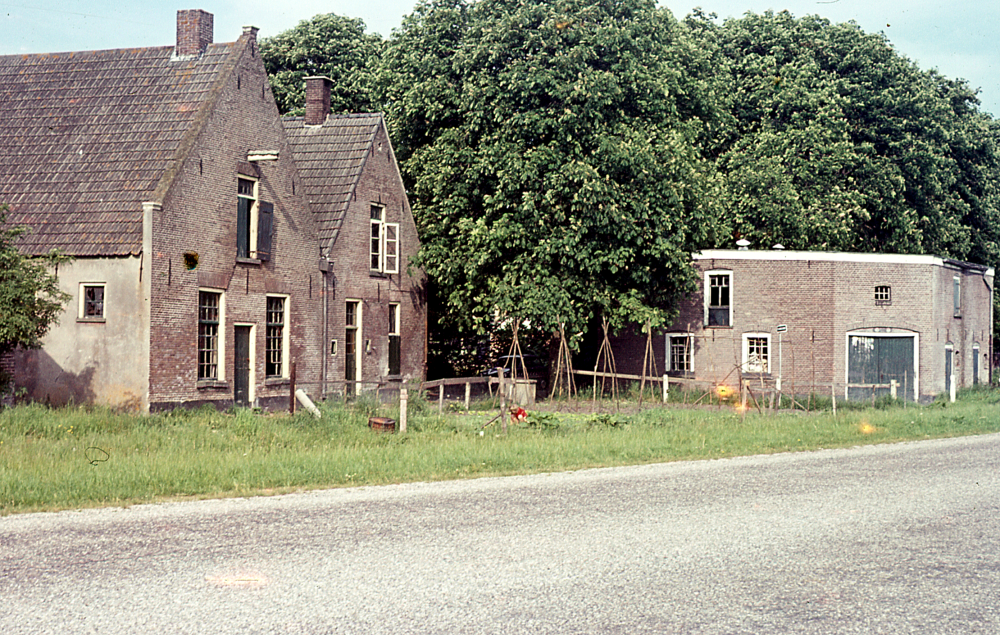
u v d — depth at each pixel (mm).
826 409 31703
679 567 9172
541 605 7852
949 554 9828
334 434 19797
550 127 32312
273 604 7805
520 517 11602
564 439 19672
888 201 42531
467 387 27922
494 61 33219
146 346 23953
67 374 24562
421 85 34125
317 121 34750
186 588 8242
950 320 41156
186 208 25250
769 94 43000
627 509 12234
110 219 24609
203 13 27938
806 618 7582
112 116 26953
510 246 32281
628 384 40125
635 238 32500
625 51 33062
